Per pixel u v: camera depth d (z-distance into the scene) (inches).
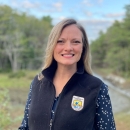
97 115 67.9
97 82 68.4
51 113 67.9
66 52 69.7
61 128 65.6
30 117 70.8
